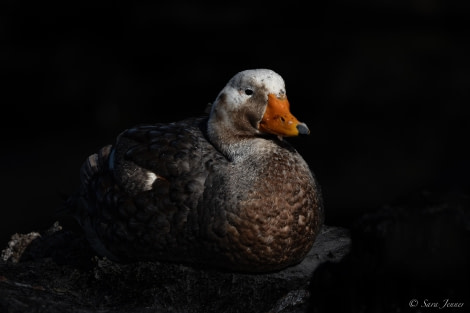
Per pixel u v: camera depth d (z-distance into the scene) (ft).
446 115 58.39
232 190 20.95
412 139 56.85
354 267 16.85
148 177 22.00
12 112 64.13
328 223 42.98
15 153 58.80
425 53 62.39
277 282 21.49
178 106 65.92
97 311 20.15
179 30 66.80
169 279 21.94
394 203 16.80
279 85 22.25
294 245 21.47
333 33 64.54
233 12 66.95
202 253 21.38
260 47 65.00
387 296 16.31
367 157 55.26
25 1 66.80
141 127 24.12
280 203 20.98
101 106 65.41
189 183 21.39
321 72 61.82
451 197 16.29
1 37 66.69
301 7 65.92
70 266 24.16
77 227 38.29
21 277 22.67
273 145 21.94
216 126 22.66
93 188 23.81
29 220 44.04
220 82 65.51
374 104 59.21
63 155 58.34
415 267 16.01
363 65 61.31
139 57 67.26
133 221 21.88
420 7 66.54
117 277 22.49
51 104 65.00
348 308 16.83
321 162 54.70
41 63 65.92
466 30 65.67
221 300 21.38
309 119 59.72
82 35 67.51
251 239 20.85
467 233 15.60
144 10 67.41
